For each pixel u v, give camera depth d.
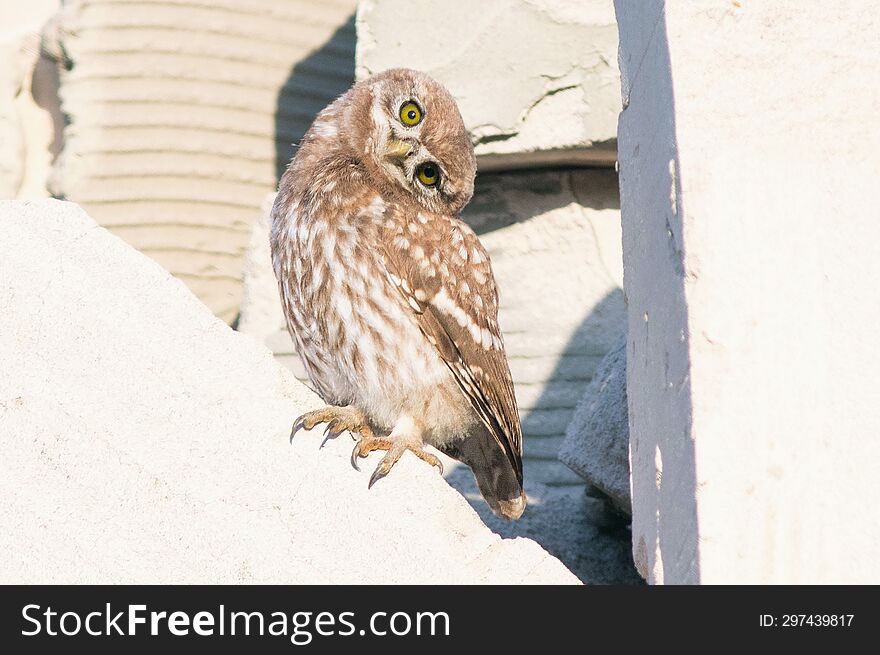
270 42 18.73
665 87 7.10
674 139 6.96
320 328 10.16
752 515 6.64
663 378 7.23
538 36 14.41
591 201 15.23
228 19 18.50
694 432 6.71
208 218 18.22
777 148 6.95
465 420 10.69
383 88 10.89
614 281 14.99
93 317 7.51
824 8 7.03
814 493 6.66
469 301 10.36
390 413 10.30
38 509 7.21
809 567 6.61
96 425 7.32
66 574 7.12
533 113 14.38
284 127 18.75
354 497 7.27
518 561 7.18
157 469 7.27
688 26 7.02
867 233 6.86
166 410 7.38
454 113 11.09
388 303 9.97
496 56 14.49
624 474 11.82
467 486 13.73
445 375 10.21
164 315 7.57
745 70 7.00
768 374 6.74
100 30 18.08
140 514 7.22
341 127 10.81
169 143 18.14
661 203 7.24
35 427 7.34
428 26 14.78
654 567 7.39
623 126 8.24
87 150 17.88
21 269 7.59
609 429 11.94
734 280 6.80
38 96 19.31
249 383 7.49
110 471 7.26
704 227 6.83
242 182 18.42
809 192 6.90
